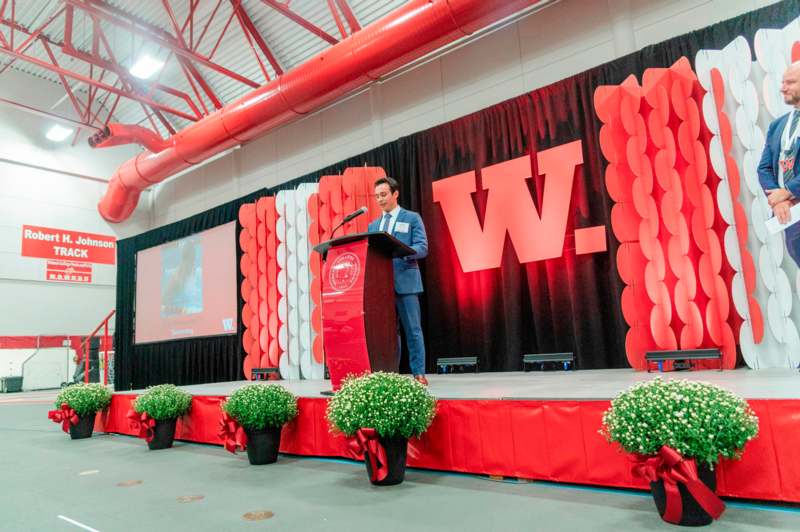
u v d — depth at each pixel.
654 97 3.47
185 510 1.80
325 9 6.74
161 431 3.21
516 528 1.44
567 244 4.28
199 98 8.21
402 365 4.93
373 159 5.70
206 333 7.04
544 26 5.15
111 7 7.32
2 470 2.74
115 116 10.72
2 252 9.84
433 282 4.93
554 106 4.50
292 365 5.51
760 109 3.05
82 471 2.62
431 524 1.51
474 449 2.05
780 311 2.87
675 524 1.38
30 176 10.27
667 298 3.33
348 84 5.62
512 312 4.44
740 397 1.46
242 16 6.91
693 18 4.34
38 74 10.20
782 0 3.62
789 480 1.44
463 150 4.96
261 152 7.91
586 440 1.79
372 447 1.93
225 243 6.92
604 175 4.13
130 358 8.38
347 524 1.55
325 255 2.61
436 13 4.73
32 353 10.10
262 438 2.56
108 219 9.33
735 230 3.05
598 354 4.06
